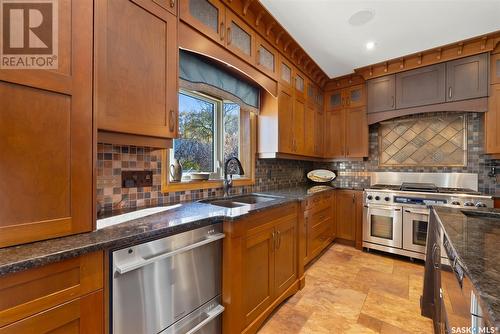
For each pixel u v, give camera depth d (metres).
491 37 2.40
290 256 2.02
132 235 0.93
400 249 2.82
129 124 1.14
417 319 1.72
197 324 1.23
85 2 0.94
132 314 0.96
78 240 0.85
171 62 1.34
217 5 1.65
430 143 3.11
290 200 1.97
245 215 1.40
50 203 0.84
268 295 1.71
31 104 0.80
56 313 0.75
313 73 3.21
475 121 2.83
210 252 1.32
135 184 1.53
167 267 1.09
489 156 2.67
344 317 1.75
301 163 3.68
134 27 1.16
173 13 1.35
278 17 2.06
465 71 2.61
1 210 0.75
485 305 0.49
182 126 2.03
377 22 2.14
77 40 0.91
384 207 2.94
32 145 0.80
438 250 1.45
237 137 2.59
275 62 2.37
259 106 2.53
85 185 0.93
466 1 1.85
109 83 1.06
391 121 3.38
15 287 0.68
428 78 2.83
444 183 2.99
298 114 2.84
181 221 1.16
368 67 3.12
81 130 0.92
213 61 1.91
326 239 3.10
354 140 3.41
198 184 1.96
